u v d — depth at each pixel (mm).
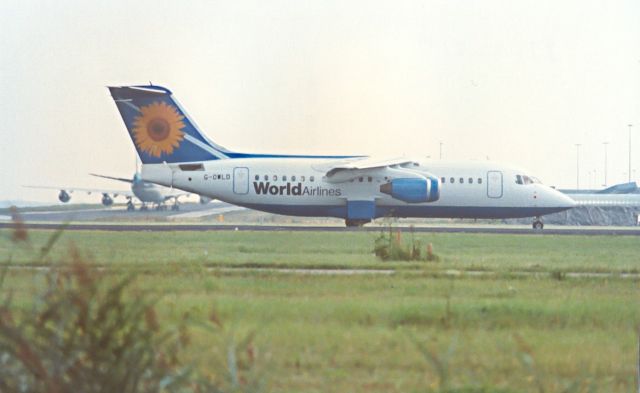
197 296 78125
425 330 62375
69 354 32844
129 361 33344
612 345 58062
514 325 65312
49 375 32094
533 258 139000
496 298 81812
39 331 33375
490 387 45969
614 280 101875
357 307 70500
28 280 77562
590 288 92938
